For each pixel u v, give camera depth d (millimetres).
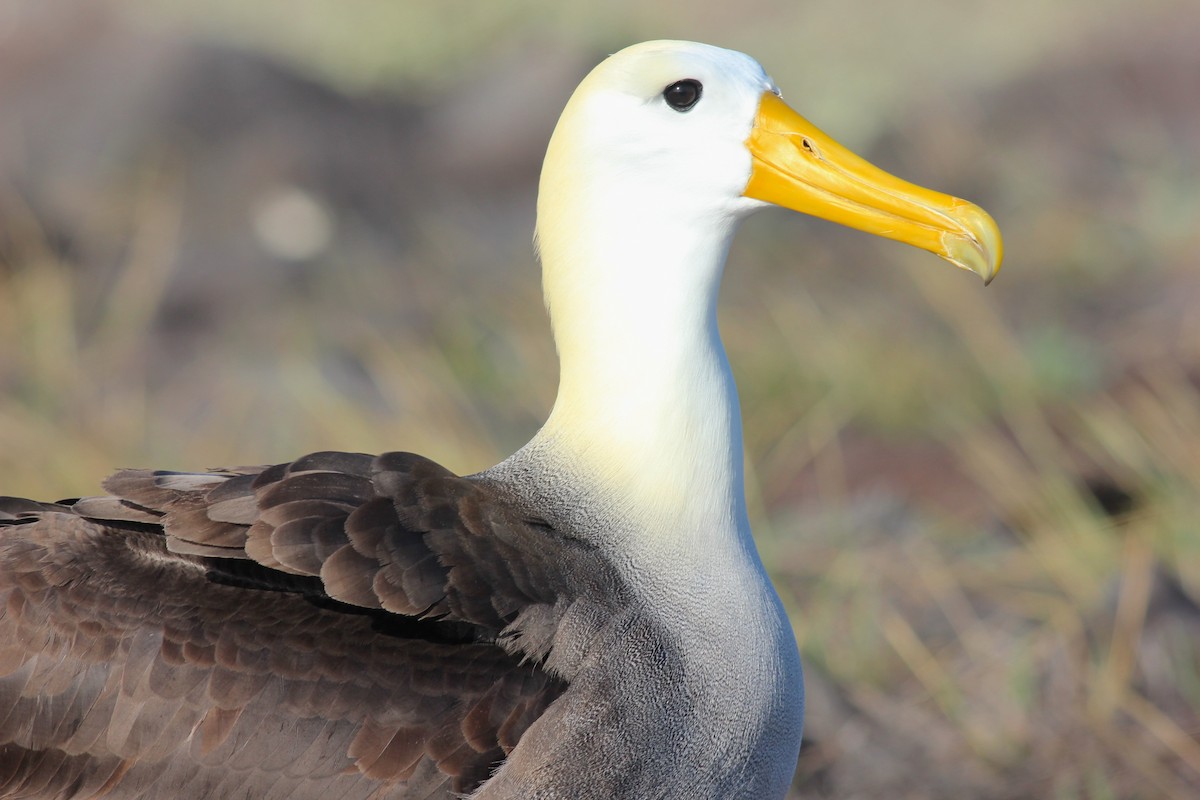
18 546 6840
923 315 17172
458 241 21547
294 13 34000
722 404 7090
